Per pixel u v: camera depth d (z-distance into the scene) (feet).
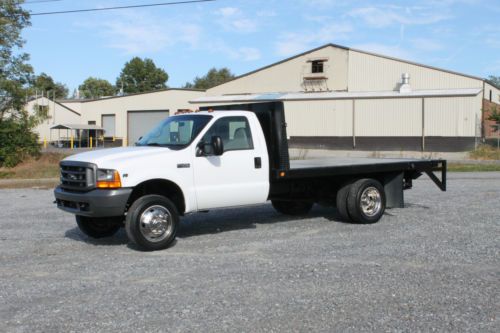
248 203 31.09
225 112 30.58
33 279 22.25
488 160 109.81
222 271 22.84
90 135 205.57
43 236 32.12
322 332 15.84
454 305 18.02
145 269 23.52
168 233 27.63
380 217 34.94
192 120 30.48
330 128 142.51
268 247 27.58
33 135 105.50
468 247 26.68
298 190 34.73
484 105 141.90
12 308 18.48
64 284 21.39
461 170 85.20
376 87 151.64
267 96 155.63
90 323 16.85
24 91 101.96
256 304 18.39
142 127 198.29
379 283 20.65
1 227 35.35
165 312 17.74
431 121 130.31
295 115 146.92
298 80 162.50
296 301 18.65
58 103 212.43
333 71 157.28
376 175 36.78
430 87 144.36
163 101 193.26
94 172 26.91
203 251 26.99
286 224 34.96
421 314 17.20
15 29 100.42
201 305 18.38
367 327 16.16
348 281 20.97
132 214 26.81
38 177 84.89
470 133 125.90
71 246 29.14
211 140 29.35
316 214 39.47
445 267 22.94
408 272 22.17
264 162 31.37
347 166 33.86
